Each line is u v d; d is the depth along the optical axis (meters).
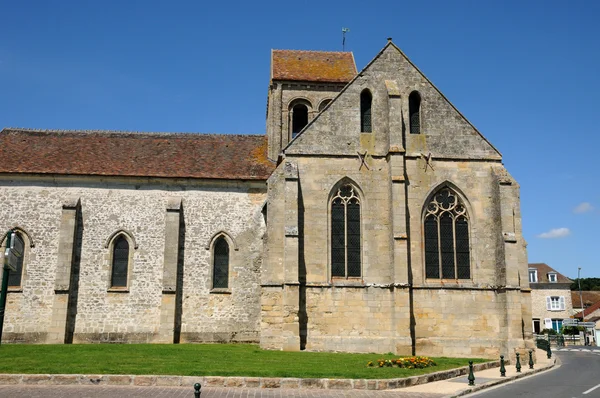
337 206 29.88
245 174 34.66
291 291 27.58
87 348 27.19
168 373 18.58
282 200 29.19
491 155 30.81
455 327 28.62
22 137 36.88
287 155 29.98
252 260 33.44
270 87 40.53
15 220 32.50
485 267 29.47
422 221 29.73
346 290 28.55
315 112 39.62
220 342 32.09
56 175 33.03
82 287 32.09
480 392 18.64
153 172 34.00
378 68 31.73
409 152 30.45
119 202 33.50
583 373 25.53
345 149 30.33
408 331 27.53
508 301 27.92
